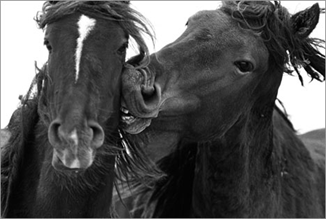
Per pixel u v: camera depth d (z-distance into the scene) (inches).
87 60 233.9
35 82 264.2
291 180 366.3
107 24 241.9
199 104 305.7
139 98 259.1
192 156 361.1
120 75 251.6
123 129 267.9
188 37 307.7
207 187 342.0
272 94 342.3
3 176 267.4
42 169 258.2
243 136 335.3
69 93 228.4
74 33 236.8
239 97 318.3
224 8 322.3
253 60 315.9
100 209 264.1
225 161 335.6
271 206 352.2
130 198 386.0
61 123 224.7
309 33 337.4
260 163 349.7
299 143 382.9
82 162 223.5
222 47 309.1
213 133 317.7
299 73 346.0
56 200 256.2
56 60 235.9
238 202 339.9
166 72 295.0
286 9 337.1
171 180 362.9
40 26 247.6
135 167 281.1
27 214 259.9
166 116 297.6
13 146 264.1
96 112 233.3
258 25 322.7
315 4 335.3
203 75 303.7
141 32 253.8
